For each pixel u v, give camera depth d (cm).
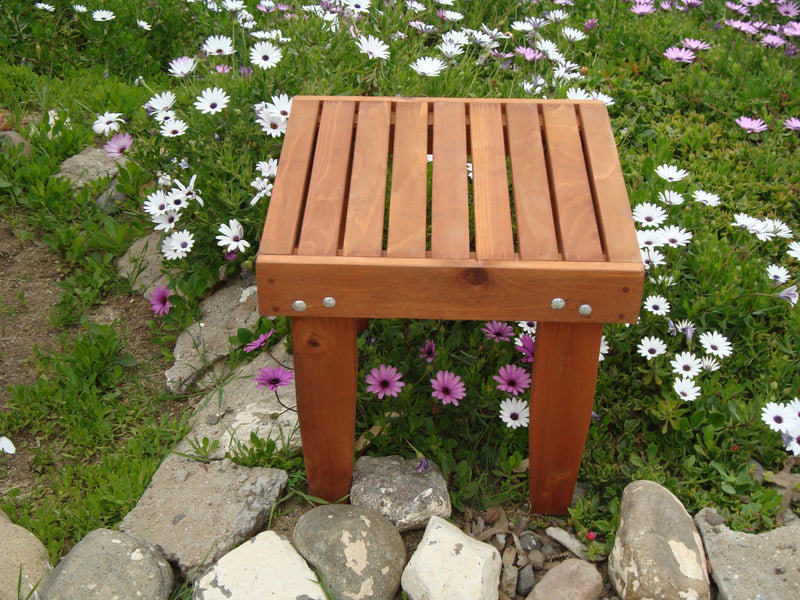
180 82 249
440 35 257
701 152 215
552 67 235
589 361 120
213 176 181
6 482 145
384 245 174
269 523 137
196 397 162
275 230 116
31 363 167
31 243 193
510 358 157
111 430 155
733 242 191
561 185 123
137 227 195
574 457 130
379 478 138
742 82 241
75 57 257
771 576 125
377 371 141
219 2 263
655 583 121
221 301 178
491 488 144
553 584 126
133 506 139
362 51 211
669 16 273
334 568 125
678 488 139
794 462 148
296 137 132
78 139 218
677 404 147
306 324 118
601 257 113
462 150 129
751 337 165
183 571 129
